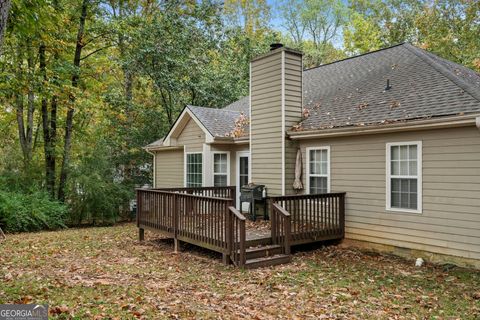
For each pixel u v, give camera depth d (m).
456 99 7.02
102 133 18.03
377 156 8.03
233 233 6.80
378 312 4.51
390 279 6.06
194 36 17.75
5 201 11.63
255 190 9.96
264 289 5.43
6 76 10.81
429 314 4.48
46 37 11.65
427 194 7.19
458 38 19.42
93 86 16.41
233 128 12.07
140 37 15.74
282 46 10.12
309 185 9.55
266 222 9.69
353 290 5.41
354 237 8.52
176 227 8.25
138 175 17.69
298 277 6.12
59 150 14.62
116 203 14.46
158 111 18.38
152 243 9.34
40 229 12.23
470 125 6.49
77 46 14.69
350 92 10.09
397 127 7.30
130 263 7.06
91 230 12.03
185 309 4.39
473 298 5.11
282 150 9.70
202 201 7.49
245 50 21.23
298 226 7.97
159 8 18.72
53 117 14.79
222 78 19.23
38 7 8.03
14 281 5.28
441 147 6.96
